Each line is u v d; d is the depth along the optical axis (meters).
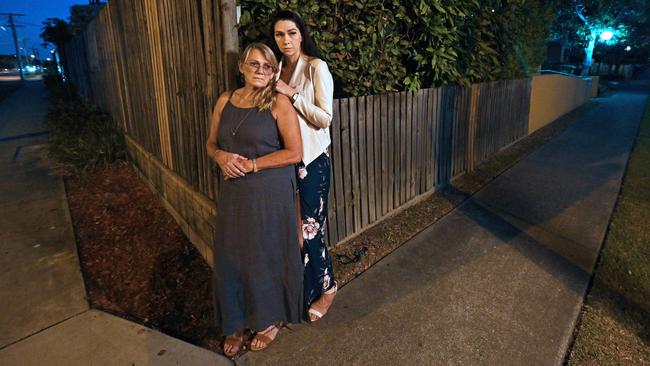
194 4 2.61
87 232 3.70
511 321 2.42
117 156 5.71
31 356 2.12
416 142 4.16
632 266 3.01
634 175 5.25
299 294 2.15
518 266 3.05
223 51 2.36
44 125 9.09
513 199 4.47
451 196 4.58
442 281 2.86
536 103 8.16
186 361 2.10
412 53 3.96
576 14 19.64
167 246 3.39
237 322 2.10
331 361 2.12
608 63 35.84
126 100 5.20
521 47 6.58
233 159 1.86
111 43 5.30
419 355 2.16
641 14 22.41
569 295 2.67
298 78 2.12
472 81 5.30
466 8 4.35
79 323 2.39
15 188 4.90
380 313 2.52
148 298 2.69
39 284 2.82
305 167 2.16
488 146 6.07
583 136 7.90
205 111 2.76
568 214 4.02
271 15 2.65
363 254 3.23
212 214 2.80
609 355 2.13
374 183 3.65
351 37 3.21
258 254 1.99
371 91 3.56
